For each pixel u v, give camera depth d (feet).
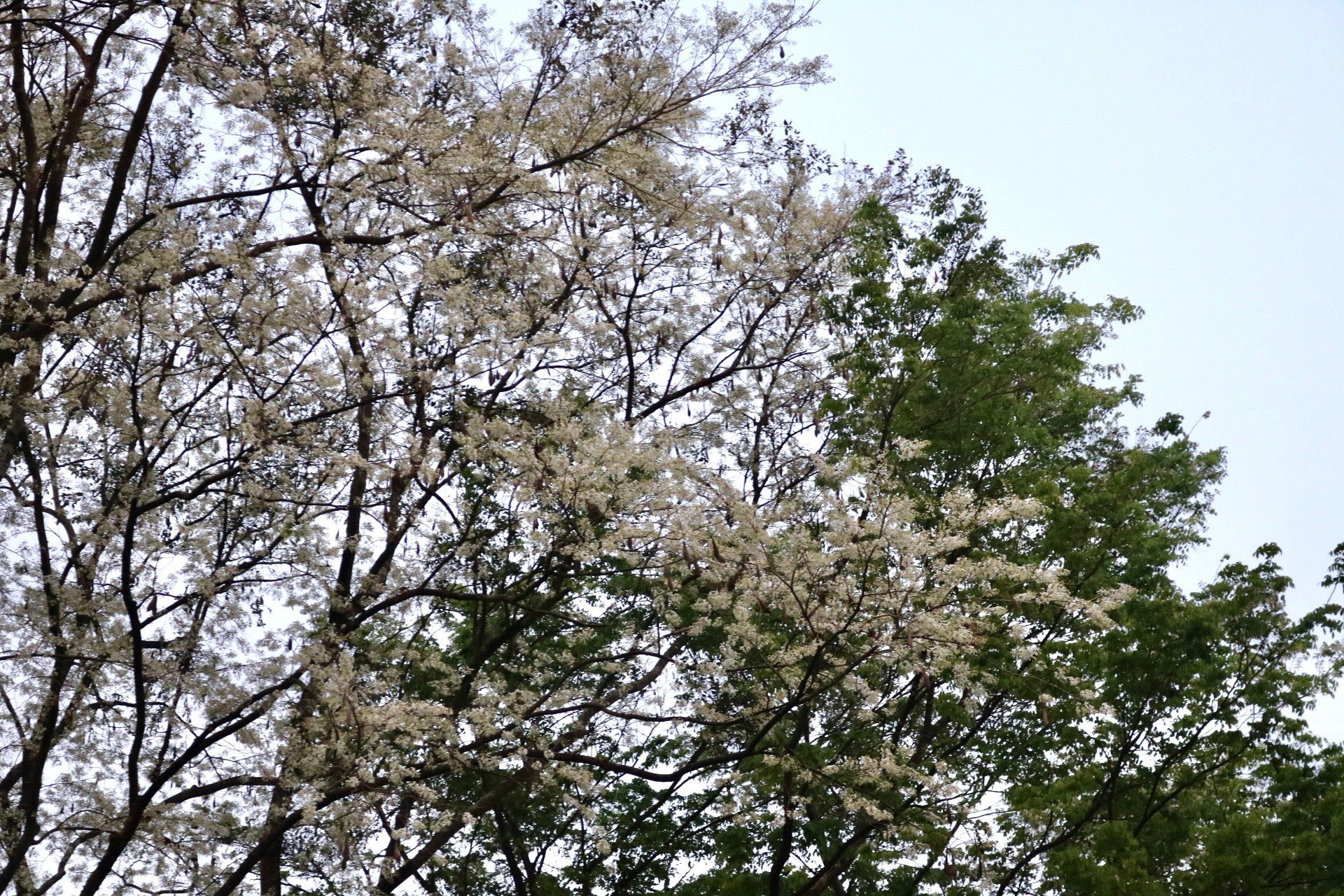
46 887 33.99
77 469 36.45
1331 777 38.65
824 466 35.42
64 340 37.01
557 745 36.29
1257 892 36.99
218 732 34.19
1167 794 40.78
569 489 32.53
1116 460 54.29
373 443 35.04
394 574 37.78
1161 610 40.14
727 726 34.88
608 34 40.83
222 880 34.96
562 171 40.47
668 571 33.58
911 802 36.55
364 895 33.27
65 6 36.47
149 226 38.32
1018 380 49.90
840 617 33.06
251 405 33.27
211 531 36.24
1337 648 40.57
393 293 34.35
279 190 36.83
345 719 31.45
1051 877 38.09
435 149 36.81
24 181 36.27
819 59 41.32
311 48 36.27
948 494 34.09
